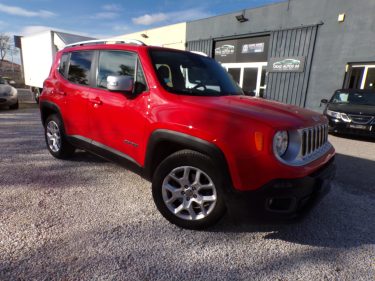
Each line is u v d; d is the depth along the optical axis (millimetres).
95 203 2912
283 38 11664
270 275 1966
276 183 2021
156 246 2229
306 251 2273
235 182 2121
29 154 4535
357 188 3775
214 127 2168
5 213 2596
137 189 3314
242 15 12812
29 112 10266
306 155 2295
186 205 2467
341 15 9875
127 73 3006
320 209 3078
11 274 1817
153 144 2564
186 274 1932
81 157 4441
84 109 3479
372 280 1953
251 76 13336
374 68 9617
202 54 3758
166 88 2672
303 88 11320
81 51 3797
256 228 2580
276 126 2062
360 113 7516
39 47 14023
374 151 6215
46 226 2416
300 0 10898
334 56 10336
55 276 1824
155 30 18078
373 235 2570
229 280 1897
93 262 1990
